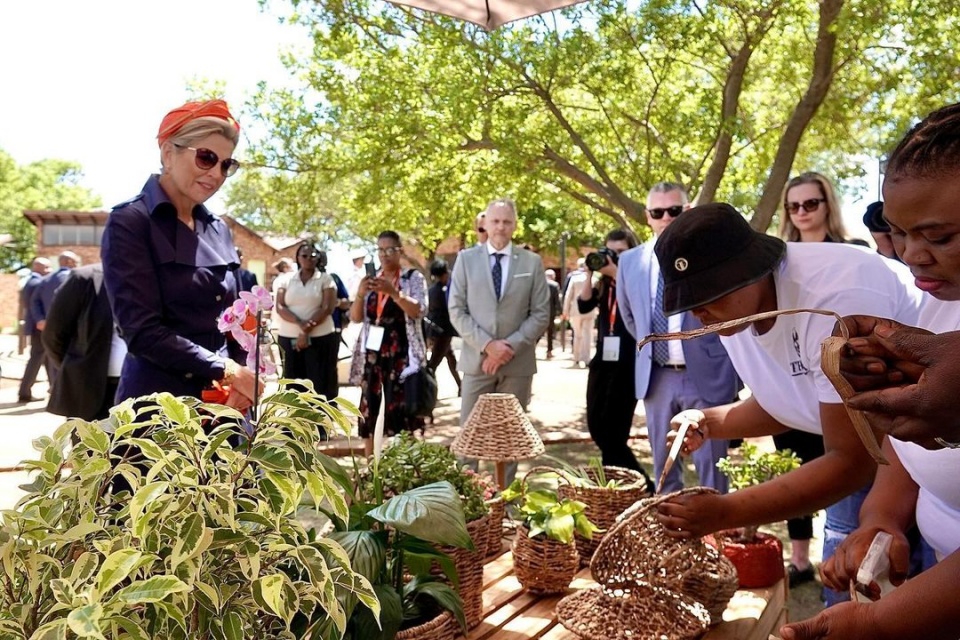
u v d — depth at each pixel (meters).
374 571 1.46
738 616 1.90
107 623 0.86
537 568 1.98
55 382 3.56
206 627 1.01
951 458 1.20
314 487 1.12
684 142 8.34
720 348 3.37
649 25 7.16
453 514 1.51
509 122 7.96
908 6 6.13
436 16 7.83
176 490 1.05
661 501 1.57
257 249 31.81
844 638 1.00
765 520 1.54
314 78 8.88
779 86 9.41
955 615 0.96
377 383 5.00
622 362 4.04
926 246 0.91
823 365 0.85
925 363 0.80
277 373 1.67
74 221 29.64
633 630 1.64
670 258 1.60
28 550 1.00
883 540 1.27
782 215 3.67
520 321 4.37
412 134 8.35
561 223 21.92
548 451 6.00
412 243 22.61
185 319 2.18
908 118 7.85
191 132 2.10
